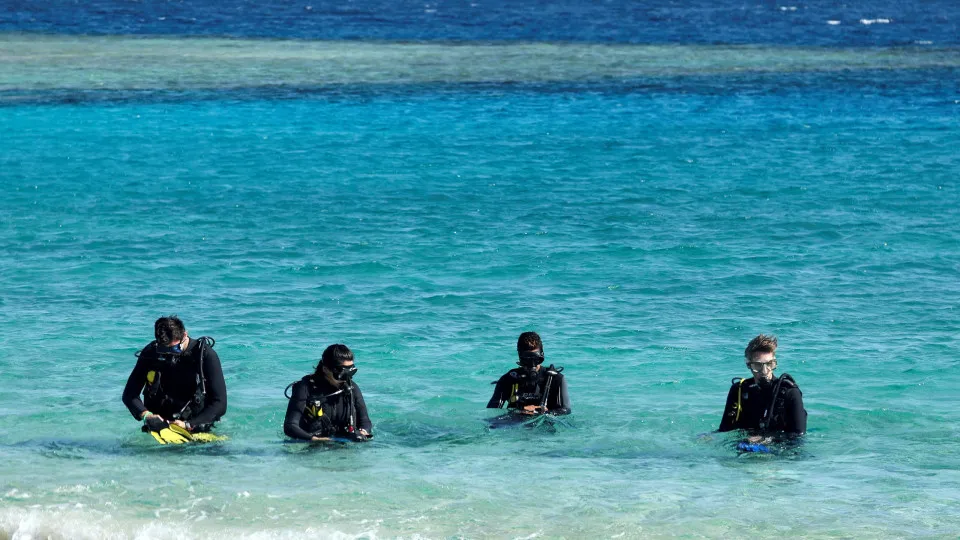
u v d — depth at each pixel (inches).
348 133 2731.3
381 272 1439.5
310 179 2182.6
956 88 3499.0
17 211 1859.0
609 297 1300.4
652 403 891.4
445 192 2053.4
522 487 695.1
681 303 1269.7
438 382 954.1
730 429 798.5
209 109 3075.8
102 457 753.6
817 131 2748.5
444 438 804.0
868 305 1259.8
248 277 1408.7
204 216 1833.2
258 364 1010.7
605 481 708.0
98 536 606.2
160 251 1566.2
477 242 1626.5
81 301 1272.1
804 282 1376.7
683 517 639.1
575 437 806.5
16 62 4042.8
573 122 2901.1
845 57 4439.0
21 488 684.7
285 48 4729.3
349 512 647.1
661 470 730.8
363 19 6633.9
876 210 1871.3
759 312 1229.1
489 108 3125.0
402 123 2881.4
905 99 3275.1
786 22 6510.8
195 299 1288.1
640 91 3462.1
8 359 1014.4
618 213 1851.6
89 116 2933.1
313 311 1232.2
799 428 777.6
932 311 1229.7
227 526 622.2
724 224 1759.4
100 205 1921.8
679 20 6638.8
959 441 792.3
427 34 5595.5
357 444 786.8
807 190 2057.1
